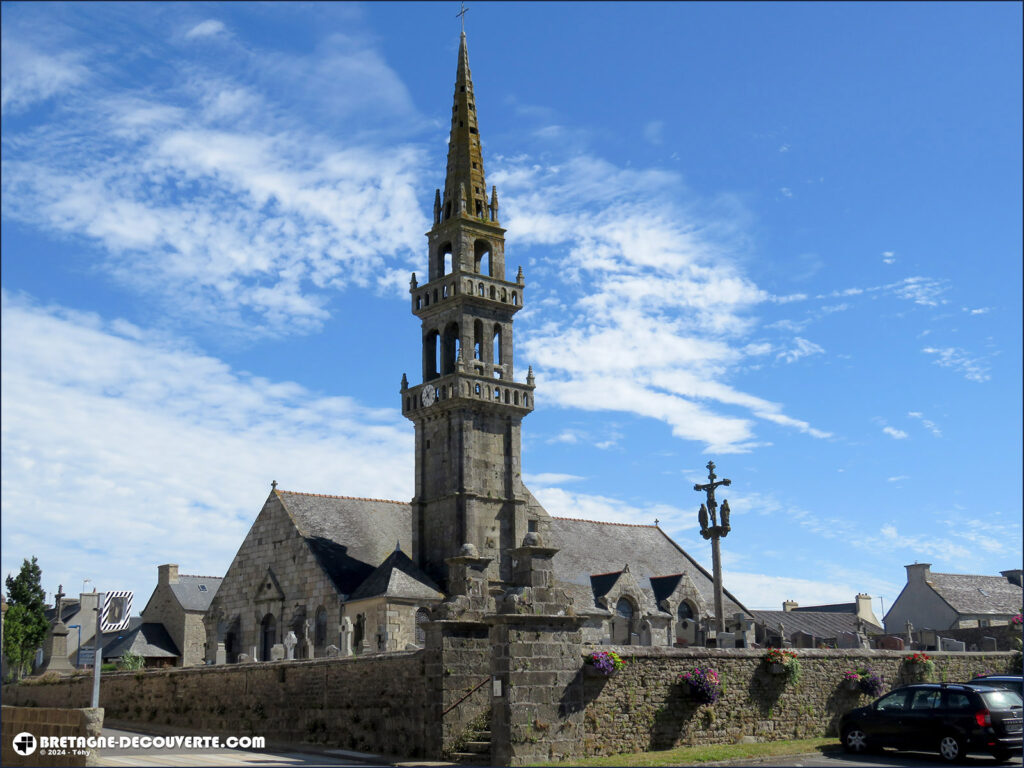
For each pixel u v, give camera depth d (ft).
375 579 196.75
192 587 298.76
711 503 184.65
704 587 272.51
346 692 125.39
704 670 121.29
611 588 235.81
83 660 172.76
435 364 216.74
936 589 315.17
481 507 203.82
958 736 104.94
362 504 228.22
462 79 229.86
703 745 119.65
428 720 112.37
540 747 106.11
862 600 345.72
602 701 113.09
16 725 106.32
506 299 214.69
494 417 209.77
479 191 221.46
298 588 208.64
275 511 219.20
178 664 284.20
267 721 136.87
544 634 109.40
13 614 255.91
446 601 115.03
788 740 126.93
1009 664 164.35
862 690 138.82
